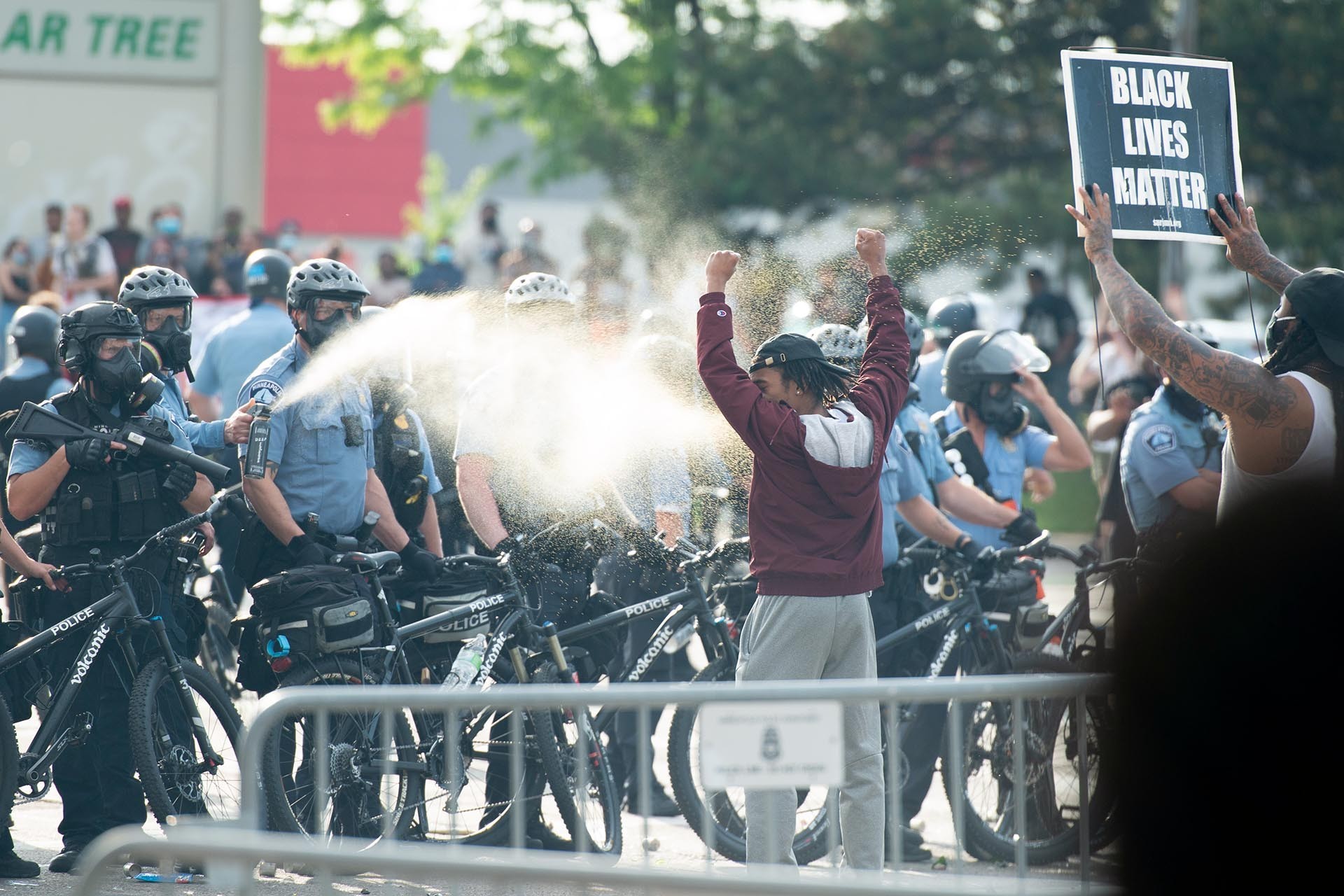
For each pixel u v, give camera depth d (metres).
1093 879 14.52
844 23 92.88
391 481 22.86
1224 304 84.81
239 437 20.69
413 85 102.06
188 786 20.00
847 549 17.64
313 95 135.38
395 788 19.73
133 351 20.53
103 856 10.83
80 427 20.12
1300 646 9.31
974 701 18.06
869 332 18.80
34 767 19.36
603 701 12.70
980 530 25.00
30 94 60.41
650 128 94.06
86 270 58.25
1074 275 80.44
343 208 135.12
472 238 77.25
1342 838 9.34
